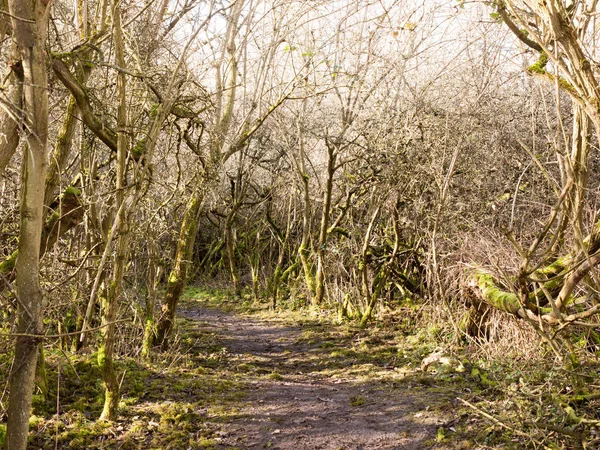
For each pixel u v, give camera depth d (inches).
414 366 340.8
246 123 458.6
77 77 225.1
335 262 526.9
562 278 255.3
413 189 440.1
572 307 277.6
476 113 391.9
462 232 370.6
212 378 332.5
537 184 388.5
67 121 245.4
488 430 219.6
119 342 358.9
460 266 346.0
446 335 370.6
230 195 687.7
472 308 347.3
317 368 370.6
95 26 252.5
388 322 461.7
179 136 302.4
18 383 154.0
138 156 253.0
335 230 517.7
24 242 153.9
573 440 203.5
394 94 496.1
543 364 252.2
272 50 482.0
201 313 595.2
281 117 554.9
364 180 478.6
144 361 350.0
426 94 445.7
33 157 152.0
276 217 698.8
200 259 813.9
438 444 219.1
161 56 323.0
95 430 237.5
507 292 286.7
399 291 519.8
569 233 267.1
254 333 488.4
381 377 329.7
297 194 645.9
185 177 370.6
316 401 289.3
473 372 291.4
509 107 414.6
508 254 311.3
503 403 237.8
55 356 306.3
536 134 404.5
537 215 372.8
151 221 346.0
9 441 153.7
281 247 634.8
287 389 315.9
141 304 430.9
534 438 207.0
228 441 237.5
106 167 355.9
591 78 155.6
